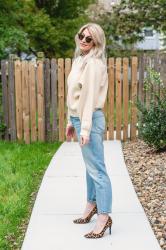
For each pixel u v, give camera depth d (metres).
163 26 15.65
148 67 9.71
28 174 7.29
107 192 4.82
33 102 9.80
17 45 12.05
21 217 5.52
